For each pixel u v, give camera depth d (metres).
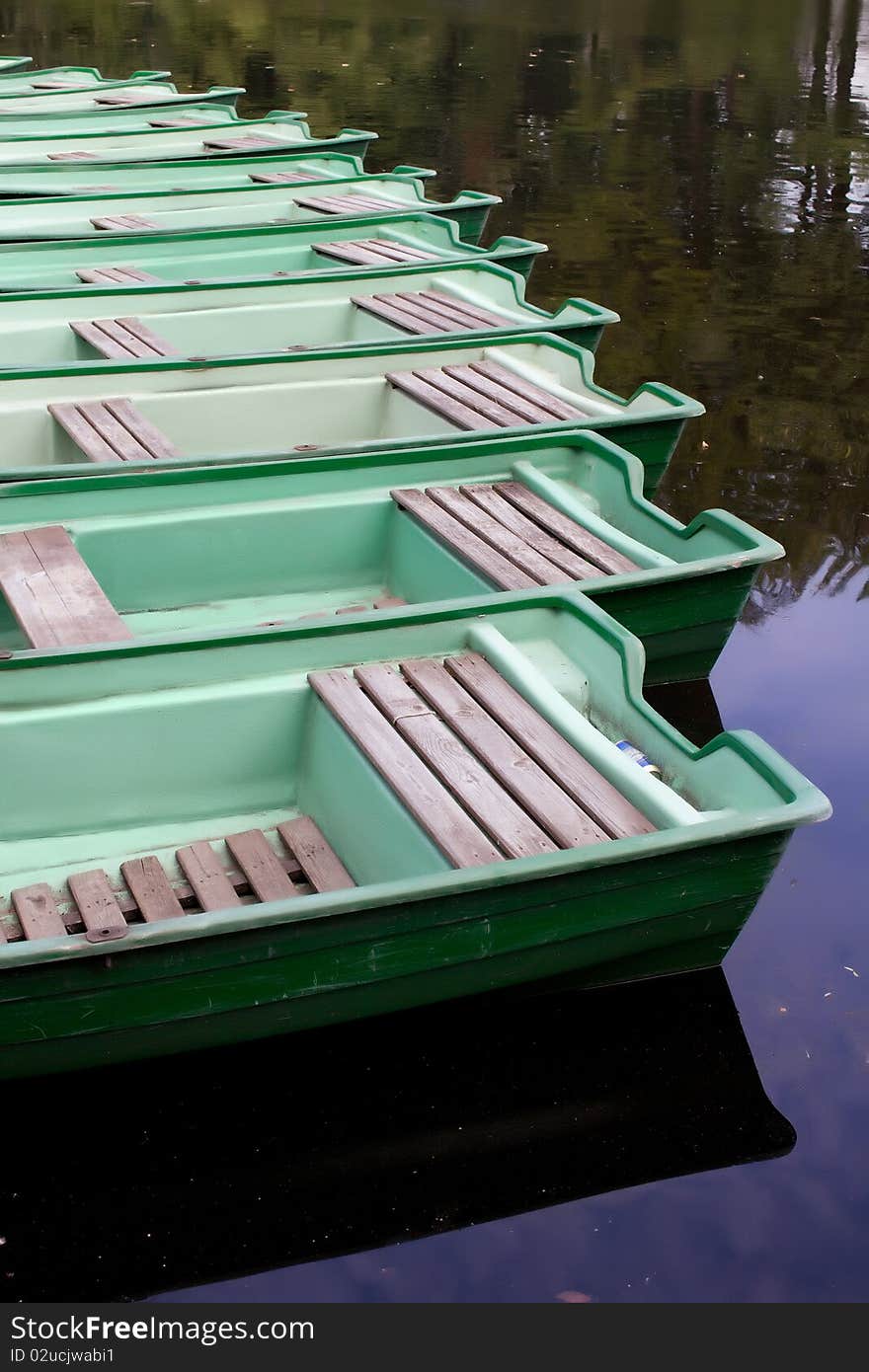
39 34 20.16
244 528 4.82
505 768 3.47
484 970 3.21
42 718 3.62
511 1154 3.23
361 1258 2.98
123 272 7.43
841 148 14.32
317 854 3.77
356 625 3.87
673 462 7.06
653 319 9.04
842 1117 3.36
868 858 4.28
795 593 5.89
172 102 11.53
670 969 3.54
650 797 3.33
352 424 6.07
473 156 13.51
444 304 6.99
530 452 5.22
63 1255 2.96
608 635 3.84
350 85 17.06
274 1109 3.31
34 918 3.48
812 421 7.54
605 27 21.92
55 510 4.63
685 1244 3.03
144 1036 3.02
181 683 3.77
